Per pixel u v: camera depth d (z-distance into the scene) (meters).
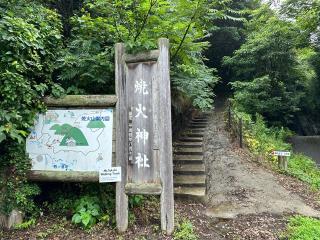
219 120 13.01
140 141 4.29
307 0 11.90
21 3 4.77
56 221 4.40
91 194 4.72
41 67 4.39
